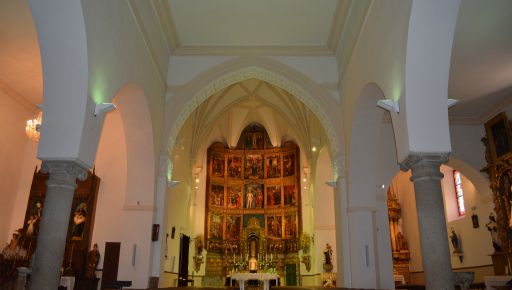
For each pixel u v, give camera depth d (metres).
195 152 19.50
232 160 23.75
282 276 21.27
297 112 18.45
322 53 11.60
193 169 19.77
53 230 5.83
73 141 6.11
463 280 7.85
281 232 22.19
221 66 11.54
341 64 11.01
